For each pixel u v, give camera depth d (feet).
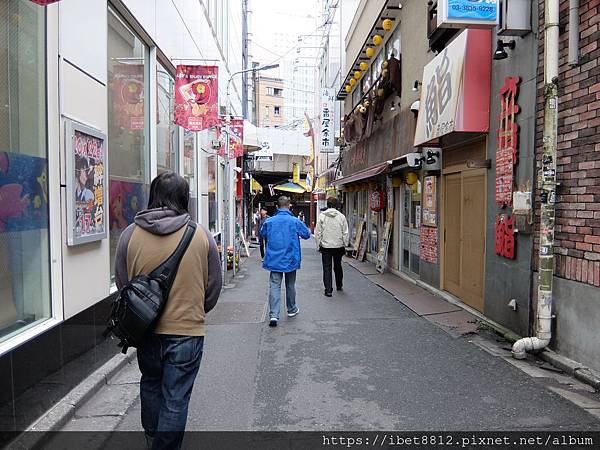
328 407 13.80
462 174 26.40
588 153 15.16
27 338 11.61
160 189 10.44
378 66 47.11
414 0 33.83
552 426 12.26
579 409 13.17
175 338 9.84
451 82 22.88
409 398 14.30
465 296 25.98
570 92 16.06
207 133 38.86
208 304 10.57
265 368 17.24
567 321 16.28
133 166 21.52
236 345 20.13
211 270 10.37
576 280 15.78
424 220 32.91
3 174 11.46
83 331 14.92
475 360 17.51
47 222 13.25
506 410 13.25
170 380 9.78
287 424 12.78
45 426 11.77
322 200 102.01
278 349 19.52
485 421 12.64
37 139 12.96
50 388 12.70
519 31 18.42
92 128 15.49
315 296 31.04
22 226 12.20
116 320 9.62
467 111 21.90
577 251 15.71
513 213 19.27
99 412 13.37
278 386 15.49
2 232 11.44
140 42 22.63
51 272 13.29
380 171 37.17
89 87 15.69
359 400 14.25
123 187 20.01
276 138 119.34
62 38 13.87
